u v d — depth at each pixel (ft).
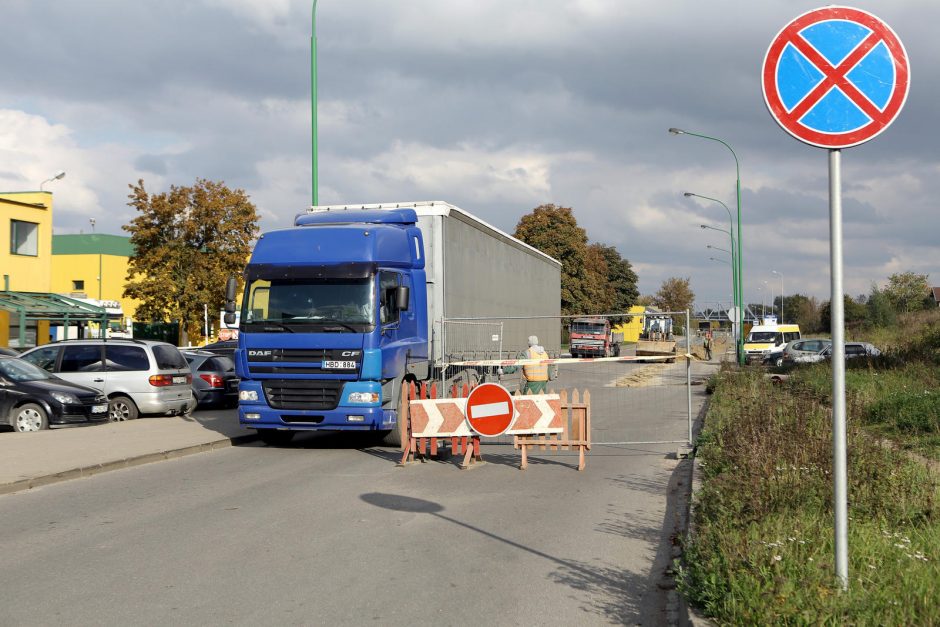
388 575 21.79
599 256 311.88
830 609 14.79
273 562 23.06
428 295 52.42
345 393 45.09
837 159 15.53
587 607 19.22
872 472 25.18
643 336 120.06
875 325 189.37
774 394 51.19
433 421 41.27
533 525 27.86
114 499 32.55
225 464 42.29
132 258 152.76
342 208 53.83
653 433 55.06
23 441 47.85
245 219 152.46
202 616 18.44
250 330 46.19
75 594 20.08
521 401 40.34
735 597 16.10
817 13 15.62
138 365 62.54
